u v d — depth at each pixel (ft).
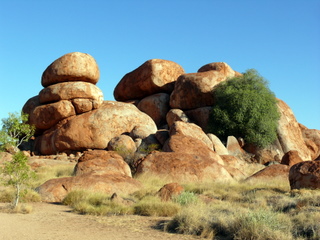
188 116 128.36
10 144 97.35
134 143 96.73
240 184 56.90
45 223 28.07
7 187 49.75
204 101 126.62
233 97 118.01
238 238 23.59
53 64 123.95
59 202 42.37
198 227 26.27
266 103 119.85
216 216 28.04
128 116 118.52
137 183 48.80
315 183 44.83
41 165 85.76
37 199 42.01
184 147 78.79
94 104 118.21
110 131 114.42
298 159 81.51
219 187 51.83
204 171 62.59
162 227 27.68
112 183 46.19
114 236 24.11
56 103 118.21
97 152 64.64
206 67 143.13
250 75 127.65
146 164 65.31
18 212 32.89
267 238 22.98
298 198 36.14
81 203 36.58
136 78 144.97
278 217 26.58
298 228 24.72
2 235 22.54
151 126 120.16
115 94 156.35
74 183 44.88
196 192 48.49
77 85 118.73
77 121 114.73
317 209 29.89
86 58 124.26
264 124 114.32
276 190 47.57
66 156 108.06
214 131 119.44
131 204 37.65
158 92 143.43
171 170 63.00
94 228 26.73
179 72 145.18
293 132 124.98
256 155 114.93
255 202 37.96
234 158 84.74
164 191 40.24
